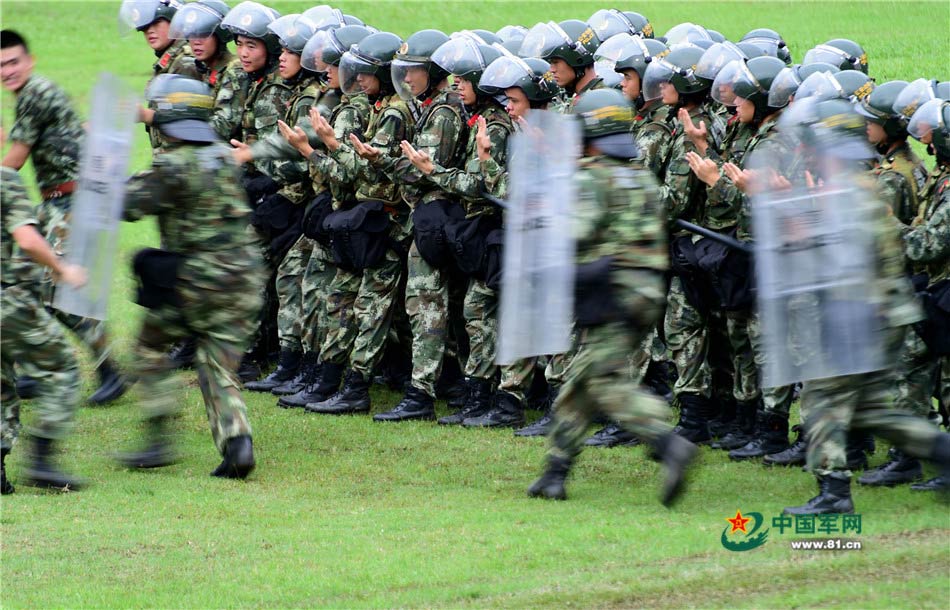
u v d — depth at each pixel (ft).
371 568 58.44
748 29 177.47
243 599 55.42
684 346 78.95
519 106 78.48
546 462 69.46
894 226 62.23
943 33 155.33
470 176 79.30
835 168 60.08
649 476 73.41
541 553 59.36
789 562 56.70
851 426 62.44
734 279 73.31
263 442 81.97
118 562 60.39
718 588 54.08
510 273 64.23
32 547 62.44
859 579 54.44
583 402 66.95
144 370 74.02
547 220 63.31
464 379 90.12
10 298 67.77
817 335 59.98
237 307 71.26
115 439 82.12
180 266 70.33
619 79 87.71
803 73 82.12
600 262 62.75
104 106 70.64
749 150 73.61
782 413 75.92
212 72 98.02
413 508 68.03
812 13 180.86
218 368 72.64
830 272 59.82
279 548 61.82
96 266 70.90
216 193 70.08
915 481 69.46
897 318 60.34
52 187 83.41
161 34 100.73
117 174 70.13
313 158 82.94
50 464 71.26
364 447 80.89
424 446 80.84
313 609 54.19
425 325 85.61
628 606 52.75
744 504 66.49
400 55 82.84
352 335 89.20
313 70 89.40
